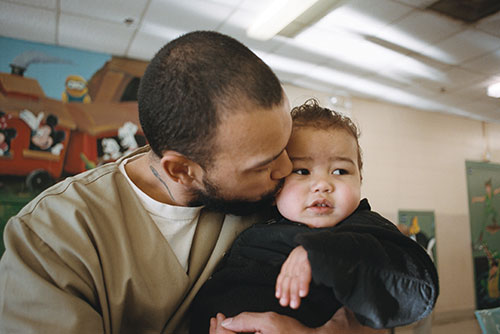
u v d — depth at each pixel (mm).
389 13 3135
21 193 3660
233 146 673
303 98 5020
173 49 708
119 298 737
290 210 851
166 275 796
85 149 3965
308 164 850
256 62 683
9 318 666
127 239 782
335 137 850
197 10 3145
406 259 693
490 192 6555
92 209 776
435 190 6031
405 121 5887
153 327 796
